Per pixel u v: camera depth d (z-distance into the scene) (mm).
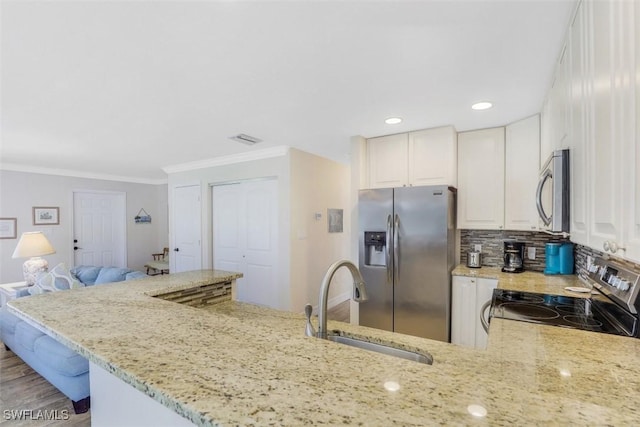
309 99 2311
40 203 5227
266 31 1482
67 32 1472
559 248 2658
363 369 629
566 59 1502
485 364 1068
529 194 2688
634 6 778
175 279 1862
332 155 4402
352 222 3369
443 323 2785
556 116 1786
